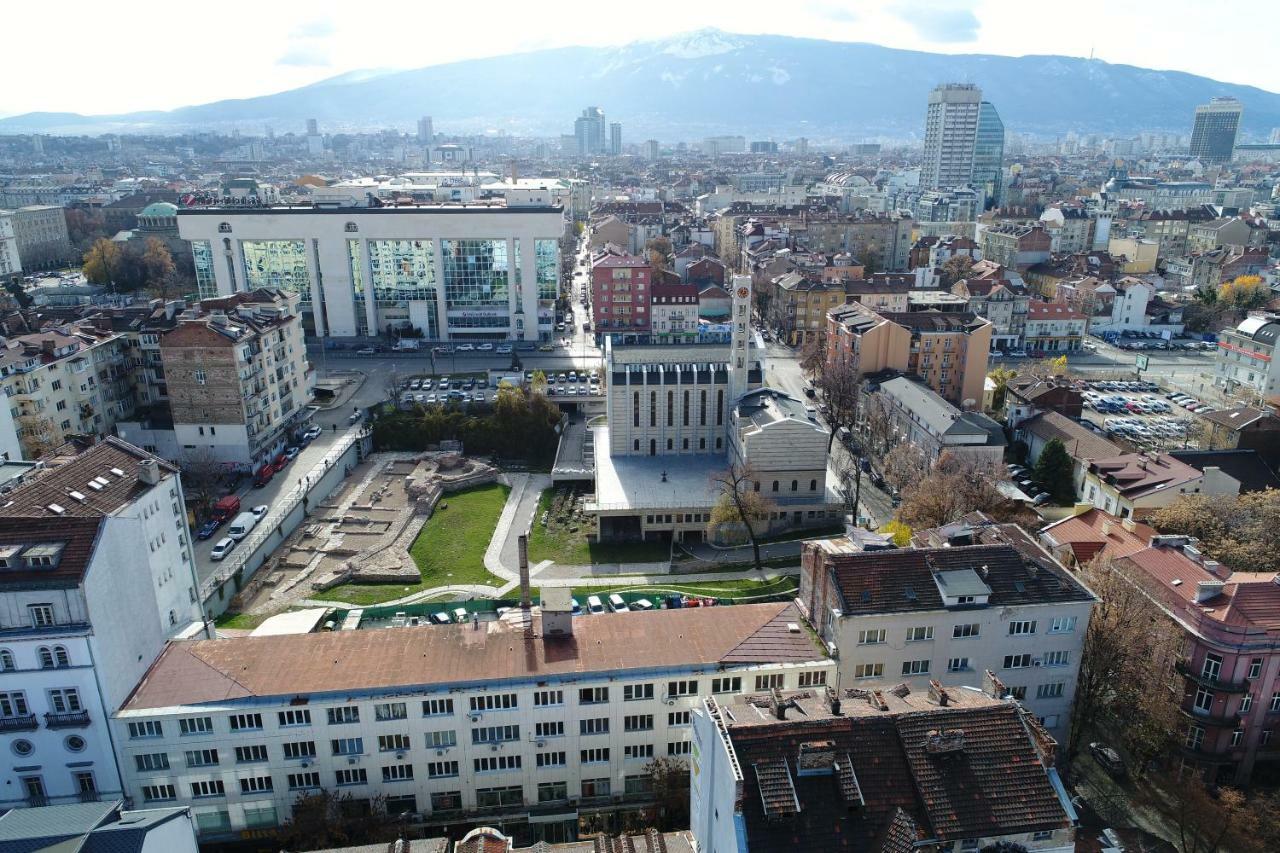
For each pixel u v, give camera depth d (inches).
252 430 6412.4
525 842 3255.4
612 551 5649.6
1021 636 3314.5
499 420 7445.9
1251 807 2957.7
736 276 6269.7
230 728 3097.9
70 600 2972.4
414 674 3189.0
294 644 3395.7
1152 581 3587.6
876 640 3262.8
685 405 6530.5
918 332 7618.1
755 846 2121.1
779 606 3644.2
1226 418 6008.9
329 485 6560.0
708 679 3235.7
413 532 5876.0
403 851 2541.8
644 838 2699.3
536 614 3609.7
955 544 3666.3
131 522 3287.4
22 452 5885.8
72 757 3107.8
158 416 6727.4
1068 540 4234.7
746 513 5472.4
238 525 5590.6
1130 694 3440.0
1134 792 3321.9
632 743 3297.2
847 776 2213.3
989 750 2315.5
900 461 6043.3
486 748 3230.8
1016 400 7140.8
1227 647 3174.2
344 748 3169.3
